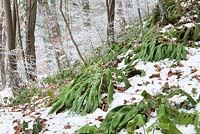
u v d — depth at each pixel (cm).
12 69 859
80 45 1220
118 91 527
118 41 868
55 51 1177
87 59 970
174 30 732
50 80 900
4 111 626
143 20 1051
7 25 851
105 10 1415
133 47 744
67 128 461
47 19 1405
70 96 545
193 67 569
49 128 477
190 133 353
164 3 839
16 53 871
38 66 1295
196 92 464
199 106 414
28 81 881
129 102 479
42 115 545
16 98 780
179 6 817
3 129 522
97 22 1274
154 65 611
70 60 1169
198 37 704
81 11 1361
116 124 401
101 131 399
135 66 631
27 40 1016
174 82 523
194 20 772
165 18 797
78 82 582
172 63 604
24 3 1252
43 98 702
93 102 501
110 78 533
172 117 389
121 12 1238
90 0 1472
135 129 390
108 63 707
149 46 666
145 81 552
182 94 428
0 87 1090
